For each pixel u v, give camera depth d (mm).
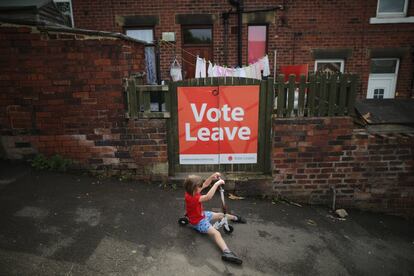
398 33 8938
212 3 8664
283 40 8953
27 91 4066
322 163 4395
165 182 4418
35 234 2916
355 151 4359
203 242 3148
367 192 4512
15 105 4113
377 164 4406
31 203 3432
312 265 3107
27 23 3816
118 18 8688
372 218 4391
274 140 4312
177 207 3799
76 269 2561
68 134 4230
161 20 8742
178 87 4207
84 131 4230
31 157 4297
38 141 4242
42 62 3977
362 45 9000
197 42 9164
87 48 3957
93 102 4137
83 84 4070
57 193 3730
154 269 2693
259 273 2852
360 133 4375
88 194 3822
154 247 2982
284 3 8688
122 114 4195
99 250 2828
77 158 4316
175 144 4406
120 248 2898
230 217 3604
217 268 2812
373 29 8898
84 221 3244
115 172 4387
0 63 3949
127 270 2637
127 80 4152
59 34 3895
